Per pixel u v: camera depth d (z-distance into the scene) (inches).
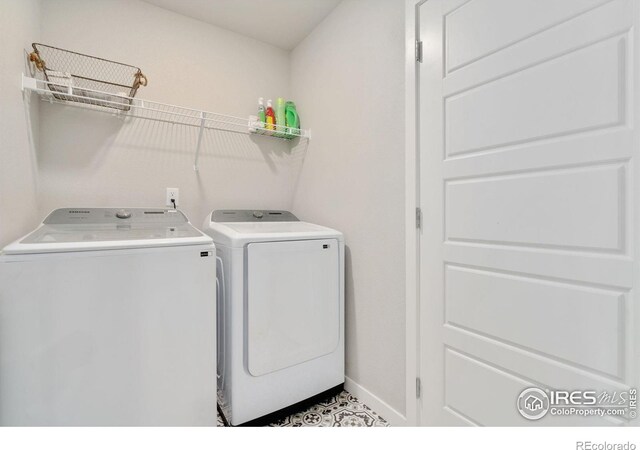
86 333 42.8
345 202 74.5
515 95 41.8
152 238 50.4
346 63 74.1
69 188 67.4
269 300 60.7
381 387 64.2
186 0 75.7
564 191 37.3
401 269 60.0
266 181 95.3
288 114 90.6
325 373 68.6
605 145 33.9
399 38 60.1
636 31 31.7
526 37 40.5
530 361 40.5
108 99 69.1
